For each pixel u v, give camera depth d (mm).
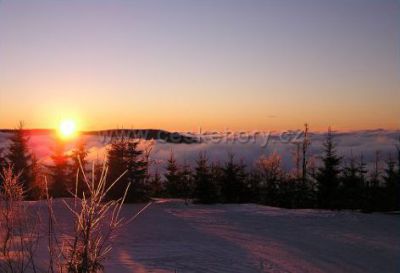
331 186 48000
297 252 17250
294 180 54406
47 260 9602
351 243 19609
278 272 13992
